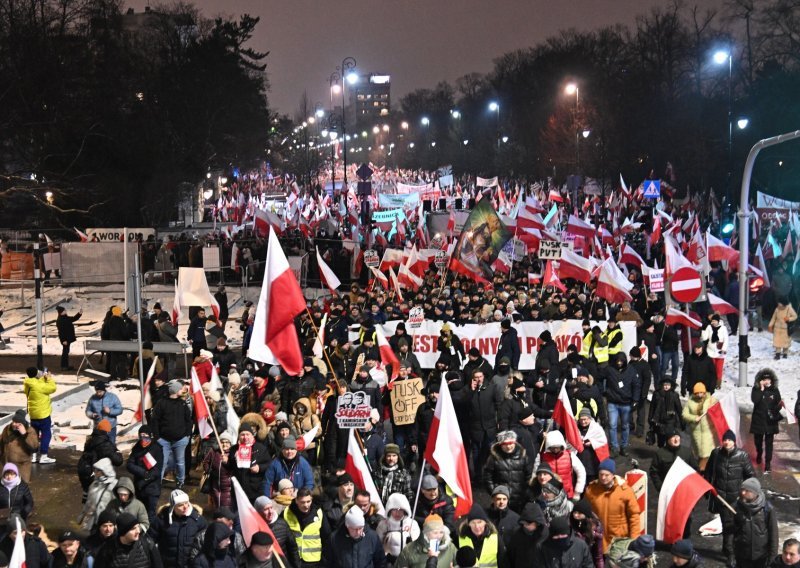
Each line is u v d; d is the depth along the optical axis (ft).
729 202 134.92
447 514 32.81
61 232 167.63
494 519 34.32
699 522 41.88
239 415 49.37
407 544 28.30
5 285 115.96
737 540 33.45
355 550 28.09
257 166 298.76
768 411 48.65
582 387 47.42
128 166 180.14
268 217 125.59
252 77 284.00
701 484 35.45
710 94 221.87
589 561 27.55
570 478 36.68
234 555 28.71
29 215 170.19
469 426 45.85
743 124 158.30
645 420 57.72
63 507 44.45
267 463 38.63
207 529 27.35
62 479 48.85
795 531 40.32
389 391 49.44
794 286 92.07
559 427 41.57
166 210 187.32
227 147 241.96
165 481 47.29
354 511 27.99
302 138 445.37
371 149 627.05
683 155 199.31
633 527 33.45
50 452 54.08
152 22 268.00
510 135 329.72
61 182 158.30
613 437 51.75
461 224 99.14
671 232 104.12
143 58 226.38
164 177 185.57
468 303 77.30
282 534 30.14
